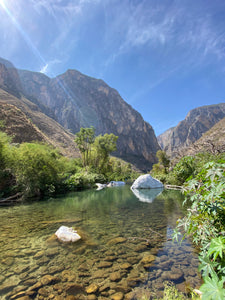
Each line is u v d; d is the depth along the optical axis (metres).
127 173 43.53
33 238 3.91
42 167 12.08
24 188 10.97
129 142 150.62
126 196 11.22
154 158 156.88
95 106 150.50
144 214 6.00
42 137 34.66
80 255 3.04
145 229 4.40
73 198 10.79
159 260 2.79
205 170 2.31
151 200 9.14
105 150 30.39
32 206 8.23
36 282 2.28
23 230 4.50
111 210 6.82
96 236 3.96
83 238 3.84
